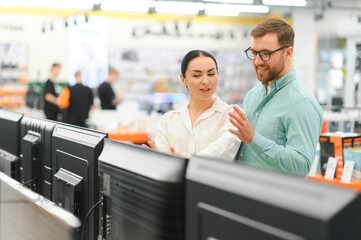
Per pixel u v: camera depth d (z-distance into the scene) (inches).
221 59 568.7
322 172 147.3
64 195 67.5
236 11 438.9
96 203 59.6
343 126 197.8
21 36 487.2
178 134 76.9
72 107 356.8
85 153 62.3
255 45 73.7
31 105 459.2
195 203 38.6
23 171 86.1
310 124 72.6
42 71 494.9
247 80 573.3
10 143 94.8
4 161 95.2
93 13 508.4
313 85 509.7
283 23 73.4
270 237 31.5
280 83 75.9
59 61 501.0
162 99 536.1
